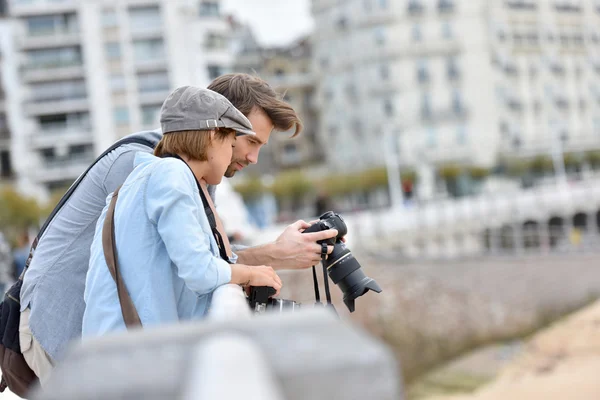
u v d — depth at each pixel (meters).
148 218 2.26
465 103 74.75
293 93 82.38
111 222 2.30
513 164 73.81
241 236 13.58
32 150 66.19
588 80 85.19
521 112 78.50
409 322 33.34
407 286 33.69
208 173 2.56
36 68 65.62
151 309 2.19
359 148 76.94
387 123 73.19
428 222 45.72
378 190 68.00
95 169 2.81
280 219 57.66
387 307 33.31
